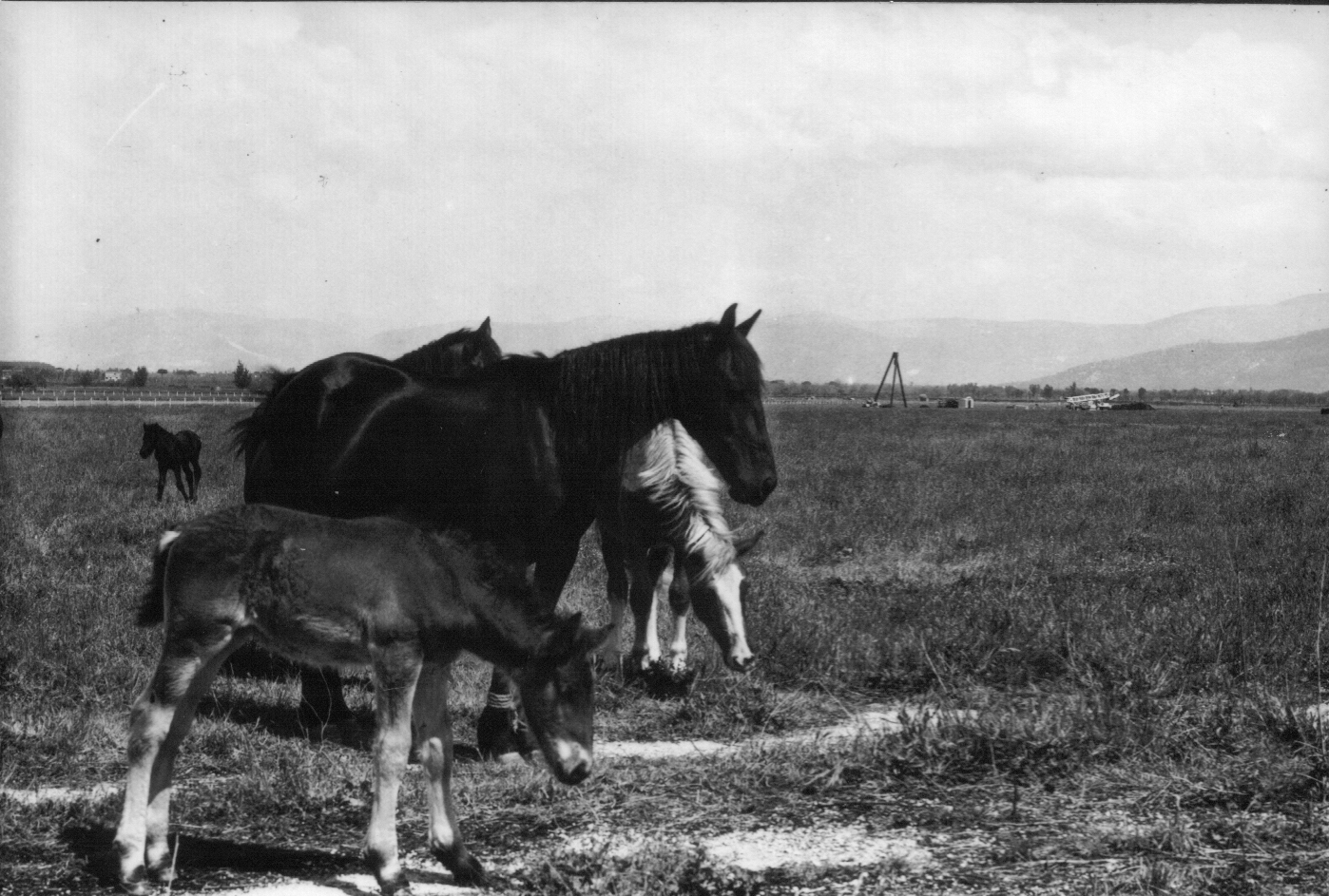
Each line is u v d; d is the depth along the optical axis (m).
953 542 14.63
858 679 8.41
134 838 4.64
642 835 5.46
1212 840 5.34
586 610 10.05
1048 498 19.09
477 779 6.31
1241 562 12.62
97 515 15.80
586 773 4.91
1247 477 22.78
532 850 5.31
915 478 22.81
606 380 6.92
